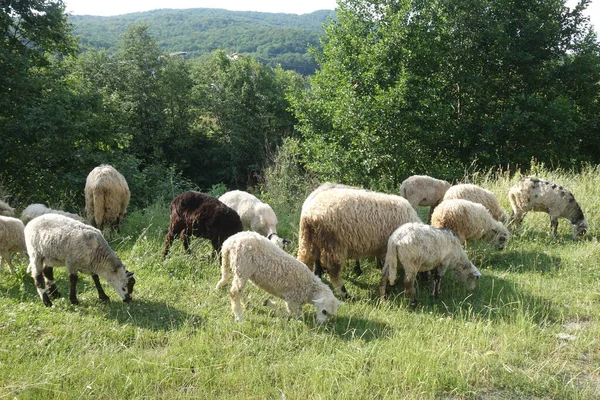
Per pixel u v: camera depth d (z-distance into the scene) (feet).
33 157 45.60
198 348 15.72
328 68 69.21
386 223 21.21
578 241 27.35
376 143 58.80
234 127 127.54
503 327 17.33
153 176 64.59
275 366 14.83
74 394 13.05
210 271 23.00
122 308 18.78
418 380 13.92
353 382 13.88
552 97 69.97
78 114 51.62
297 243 28.07
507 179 37.91
